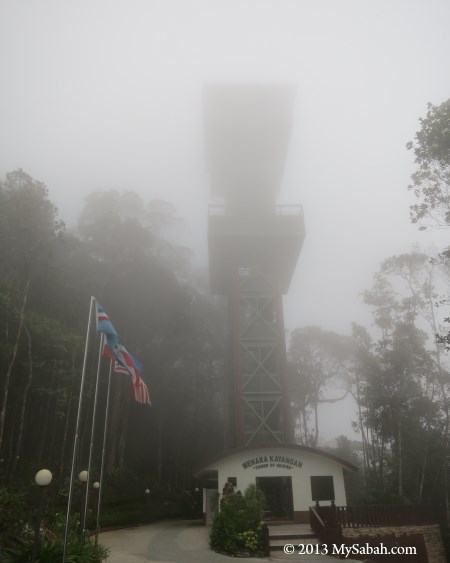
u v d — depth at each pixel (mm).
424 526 18750
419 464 30047
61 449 25844
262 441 29344
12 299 23781
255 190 39719
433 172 19047
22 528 13789
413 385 30688
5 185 26219
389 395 30359
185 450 42875
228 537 16922
